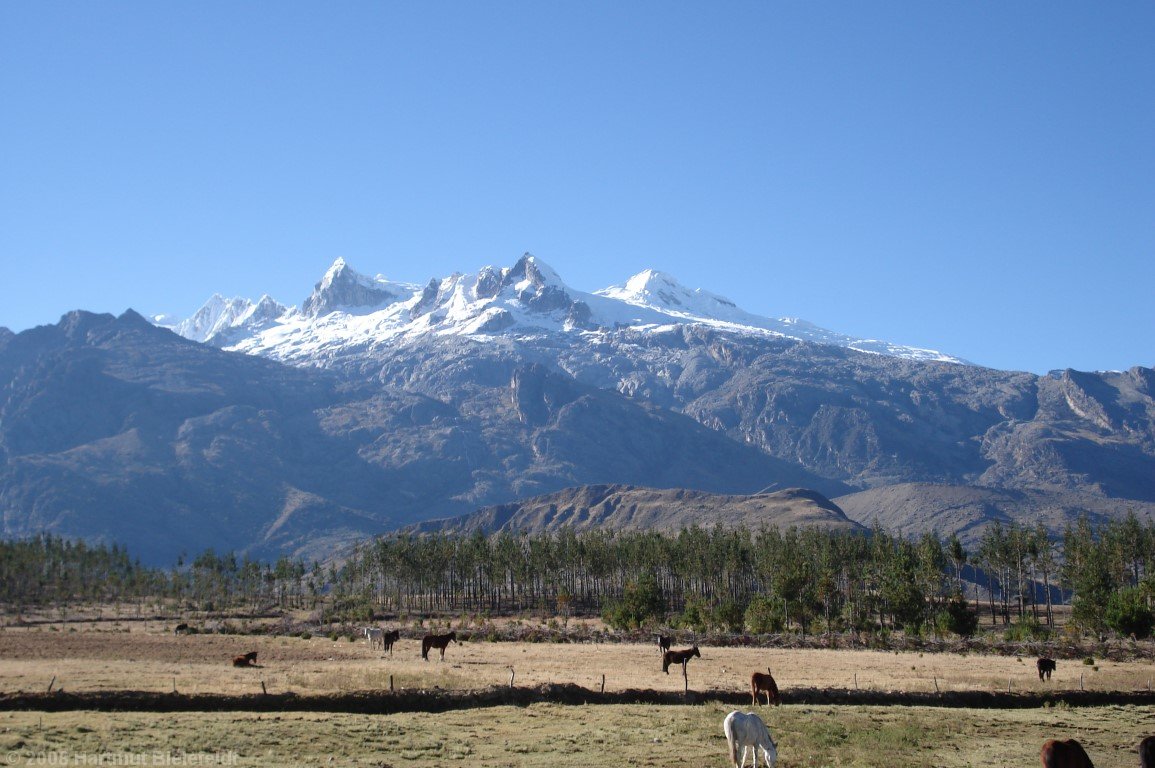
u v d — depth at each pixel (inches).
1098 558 6742.1
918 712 2588.6
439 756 1914.4
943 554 7706.7
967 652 4822.8
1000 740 2252.7
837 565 7608.3
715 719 2352.4
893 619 6195.9
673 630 5738.2
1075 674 3506.4
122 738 1962.4
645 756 1940.2
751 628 5753.0
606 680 2984.7
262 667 3371.1
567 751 1977.1
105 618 7416.3
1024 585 7869.1
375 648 4517.7
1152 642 4992.6
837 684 3031.5
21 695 2394.2
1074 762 1611.7
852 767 1904.5
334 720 2235.5
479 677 2957.7
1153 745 1411.2
